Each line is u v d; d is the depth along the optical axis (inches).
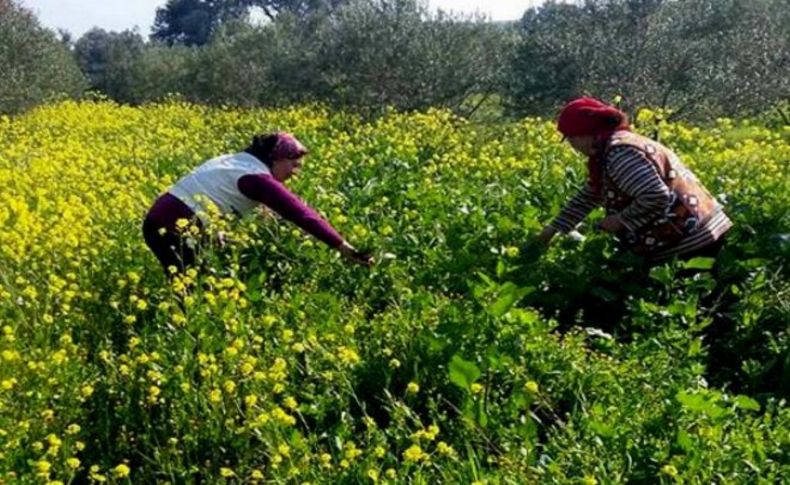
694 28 762.8
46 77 1001.5
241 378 171.5
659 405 161.5
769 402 172.9
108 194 326.0
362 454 155.7
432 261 230.7
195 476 164.1
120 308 218.2
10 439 158.9
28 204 322.3
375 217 272.5
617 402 165.3
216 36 1202.0
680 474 143.0
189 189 226.5
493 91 789.9
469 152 412.5
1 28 968.9
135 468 167.2
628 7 752.3
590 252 224.2
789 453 152.3
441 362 179.2
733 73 722.2
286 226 244.1
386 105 760.3
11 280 231.3
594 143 215.9
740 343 205.0
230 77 1000.2
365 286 225.0
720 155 322.0
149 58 1357.0
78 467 159.0
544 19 789.9
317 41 903.1
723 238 222.5
